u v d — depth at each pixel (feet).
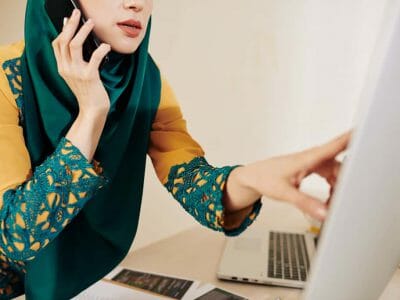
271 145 4.82
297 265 2.73
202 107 4.48
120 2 2.24
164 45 4.12
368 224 0.79
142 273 2.76
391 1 0.66
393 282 2.42
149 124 2.76
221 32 4.40
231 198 1.78
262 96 4.67
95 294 2.48
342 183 0.73
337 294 0.93
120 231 2.77
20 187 1.80
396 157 0.70
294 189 1.26
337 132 4.66
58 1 2.17
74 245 2.57
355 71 4.43
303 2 4.40
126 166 2.74
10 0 3.69
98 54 1.86
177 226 4.53
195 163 2.38
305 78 4.63
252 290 2.49
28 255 1.79
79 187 1.80
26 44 2.23
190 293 2.44
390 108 0.66
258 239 3.31
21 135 2.06
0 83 2.12
